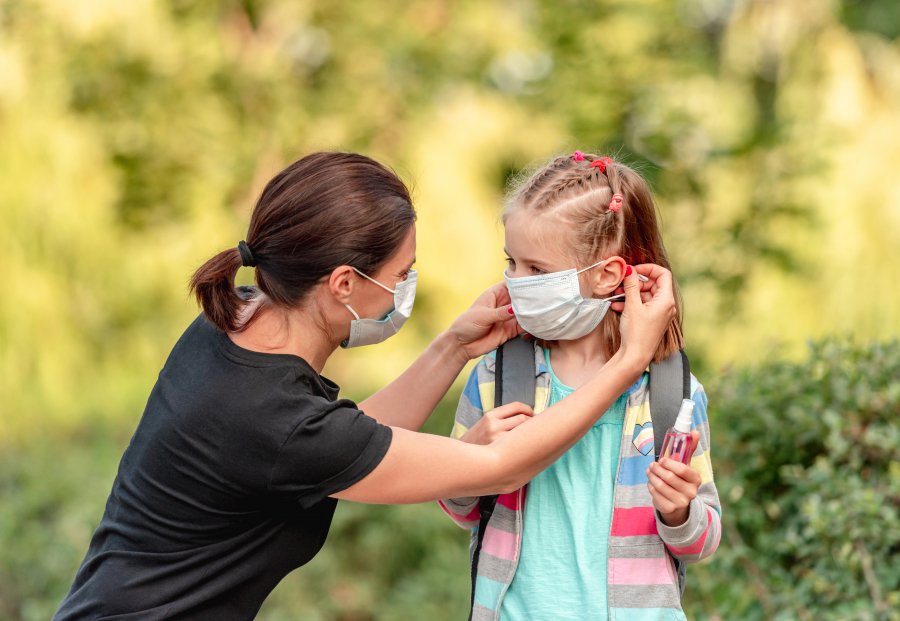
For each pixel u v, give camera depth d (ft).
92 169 38.19
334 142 38.22
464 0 40.29
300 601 28.17
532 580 11.60
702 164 35.17
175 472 11.44
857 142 34.12
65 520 30.09
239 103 38.65
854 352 17.34
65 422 38.55
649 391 11.77
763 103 39.58
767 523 17.62
